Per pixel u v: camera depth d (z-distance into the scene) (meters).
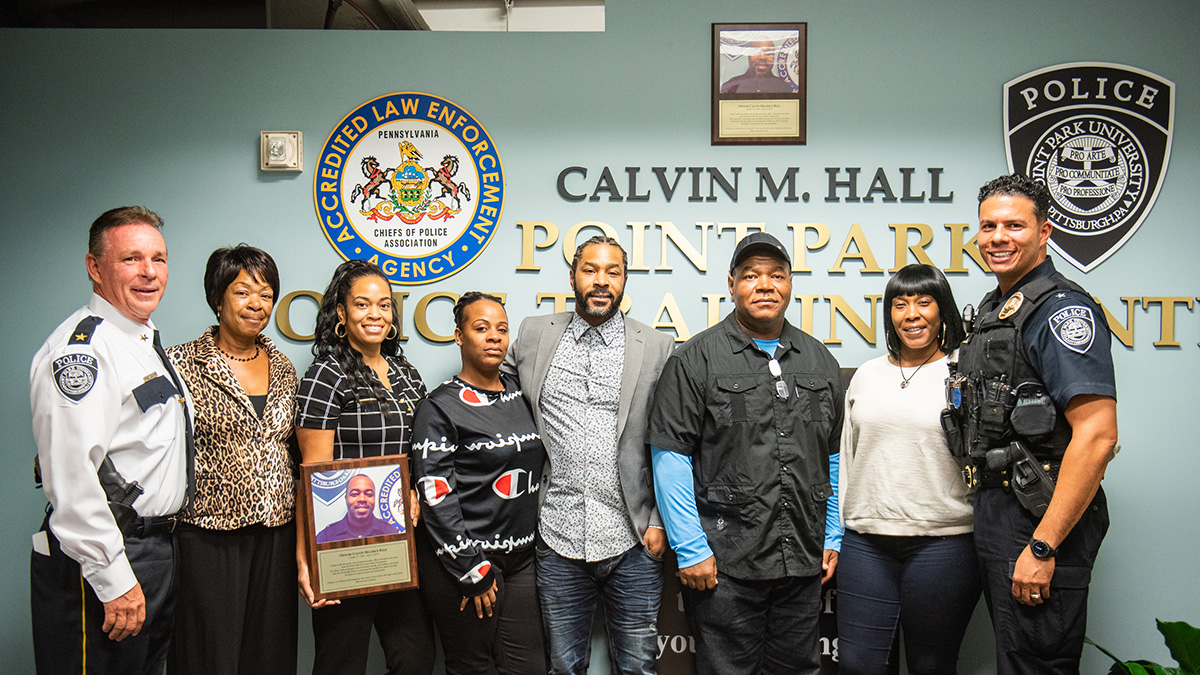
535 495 1.99
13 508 2.31
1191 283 2.35
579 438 1.97
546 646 2.08
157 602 1.67
